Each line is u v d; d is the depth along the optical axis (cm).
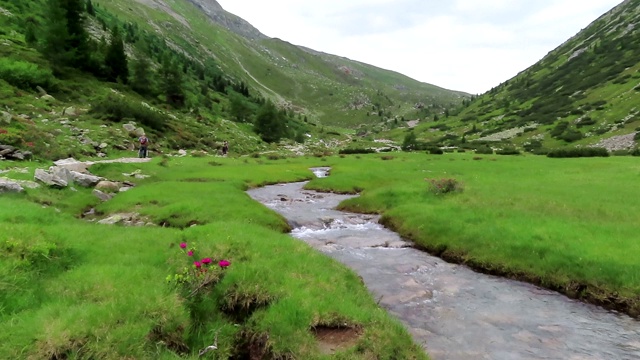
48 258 1105
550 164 5247
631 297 1312
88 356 732
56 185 2692
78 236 1374
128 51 15412
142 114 7012
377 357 857
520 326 1139
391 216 2569
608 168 4547
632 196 2770
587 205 2464
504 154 8500
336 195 3712
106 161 4122
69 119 5800
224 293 1051
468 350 988
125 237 1466
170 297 938
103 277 1025
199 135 8375
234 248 1321
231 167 4981
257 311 991
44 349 725
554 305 1315
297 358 836
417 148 11156
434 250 1959
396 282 1490
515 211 2297
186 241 1410
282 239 1546
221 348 874
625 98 14875
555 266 1553
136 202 2611
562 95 19588
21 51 8219
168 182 3403
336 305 1012
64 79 8144
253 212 2442
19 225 1283
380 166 5562
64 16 8938
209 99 15225
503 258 1691
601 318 1217
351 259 1786
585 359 957
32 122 4847
